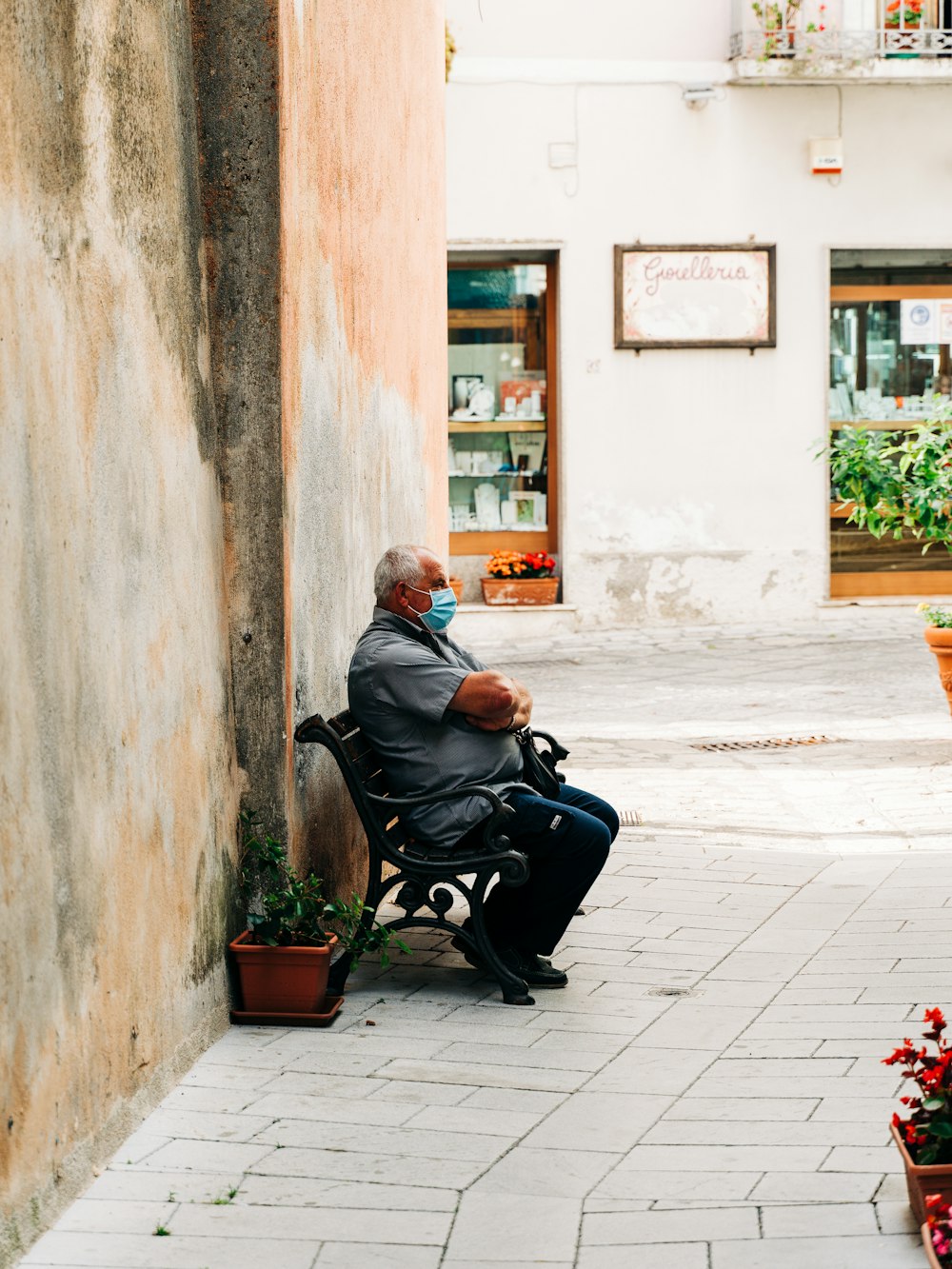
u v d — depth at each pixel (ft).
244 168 16.96
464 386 58.34
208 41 16.84
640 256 55.88
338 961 18.37
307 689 18.80
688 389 56.44
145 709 14.47
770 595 57.26
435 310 30.58
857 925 21.20
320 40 19.38
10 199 11.64
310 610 19.03
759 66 54.49
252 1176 13.05
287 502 17.53
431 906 18.72
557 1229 12.01
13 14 11.83
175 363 15.78
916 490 34.68
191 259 16.47
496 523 58.59
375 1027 17.17
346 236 21.13
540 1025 17.26
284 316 17.26
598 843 18.56
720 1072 15.66
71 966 12.54
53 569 12.32
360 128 22.16
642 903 22.66
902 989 18.25
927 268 58.03
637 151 55.72
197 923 16.05
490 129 55.36
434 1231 12.00
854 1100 14.71
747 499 56.90
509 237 55.72
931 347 58.34
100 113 13.71
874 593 58.75
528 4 55.11
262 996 17.30
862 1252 11.41
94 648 13.20
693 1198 12.56
